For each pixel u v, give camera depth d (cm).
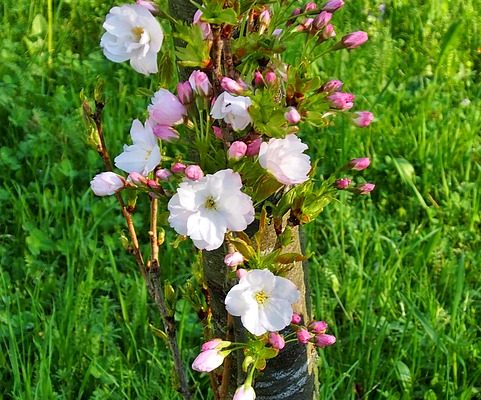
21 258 86
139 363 75
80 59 117
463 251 89
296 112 39
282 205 44
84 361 75
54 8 126
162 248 87
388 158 99
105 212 88
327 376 71
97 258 85
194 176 39
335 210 92
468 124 105
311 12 43
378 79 113
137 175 43
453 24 113
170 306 50
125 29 40
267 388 54
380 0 129
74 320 76
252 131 40
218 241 39
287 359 54
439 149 100
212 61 40
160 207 67
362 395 76
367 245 89
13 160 97
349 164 46
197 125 43
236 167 40
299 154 40
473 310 82
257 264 43
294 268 52
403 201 96
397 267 82
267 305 42
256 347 43
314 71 109
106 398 71
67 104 104
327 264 84
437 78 116
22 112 102
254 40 41
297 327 45
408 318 76
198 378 76
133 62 41
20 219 89
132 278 85
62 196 93
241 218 40
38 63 111
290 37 43
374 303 82
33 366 73
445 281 84
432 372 77
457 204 94
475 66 122
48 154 97
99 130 47
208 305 52
